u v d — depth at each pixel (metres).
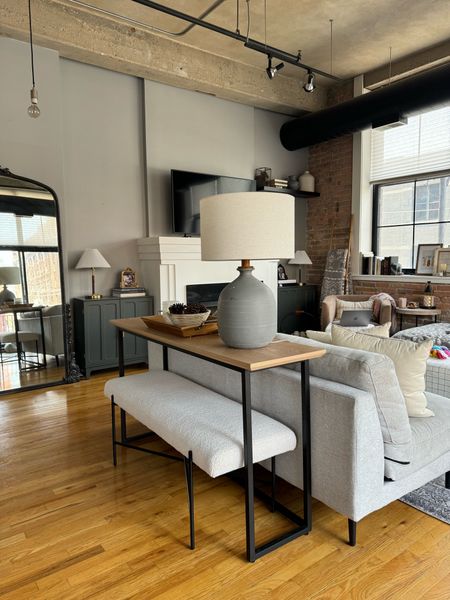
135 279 4.79
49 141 4.10
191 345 1.89
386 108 4.56
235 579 1.59
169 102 4.96
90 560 1.71
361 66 5.28
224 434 1.73
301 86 5.76
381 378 1.69
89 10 3.99
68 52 4.13
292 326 6.07
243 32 4.41
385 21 4.21
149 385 2.40
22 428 3.06
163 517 2.00
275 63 5.16
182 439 1.76
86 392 3.88
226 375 2.29
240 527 1.91
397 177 5.48
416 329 4.08
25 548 1.79
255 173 5.86
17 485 2.29
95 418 3.25
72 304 4.49
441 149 5.06
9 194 3.89
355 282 5.85
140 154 4.87
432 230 5.25
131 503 2.12
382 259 5.55
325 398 1.73
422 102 4.28
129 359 4.48
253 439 1.71
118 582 1.59
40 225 4.08
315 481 1.82
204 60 4.86
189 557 1.72
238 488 2.25
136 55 4.37
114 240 4.74
